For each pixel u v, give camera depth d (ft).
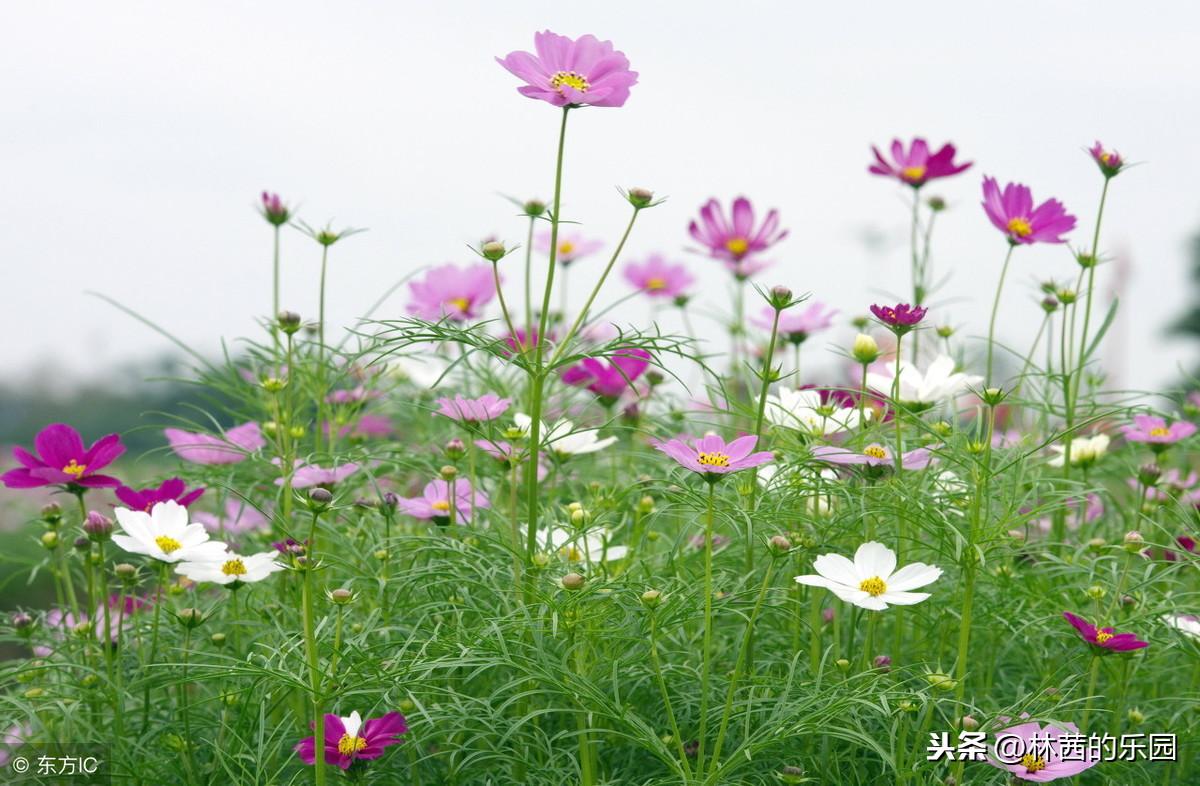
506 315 7.47
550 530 8.27
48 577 12.85
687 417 9.76
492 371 11.13
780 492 8.05
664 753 6.67
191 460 9.98
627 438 11.05
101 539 7.47
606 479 10.89
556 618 7.10
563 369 9.93
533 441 7.71
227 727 7.69
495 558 8.20
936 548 7.39
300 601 8.86
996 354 10.80
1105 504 10.52
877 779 7.64
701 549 8.96
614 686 7.02
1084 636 7.15
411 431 12.46
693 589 7.46
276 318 9.39
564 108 7.24
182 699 7.88
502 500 9.93
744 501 7.86
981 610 8.54
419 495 10.91
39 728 8.48
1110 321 9.60
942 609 8.35
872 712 7.61
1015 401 9.30
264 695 7.44
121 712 7.82
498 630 7.00
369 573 8.84
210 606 9.16
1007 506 7.50
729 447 6.51
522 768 7.66
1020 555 8.97
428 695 7.90
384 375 11.46
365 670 7.25
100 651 8.42
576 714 7.39
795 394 8.55
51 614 9.80
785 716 6.95
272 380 9.23
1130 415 9.66
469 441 9.67
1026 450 8.34
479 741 7.84
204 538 7.52
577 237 12.21
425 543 8.58
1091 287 9.58
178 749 8.07
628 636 7.48
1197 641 8.01
